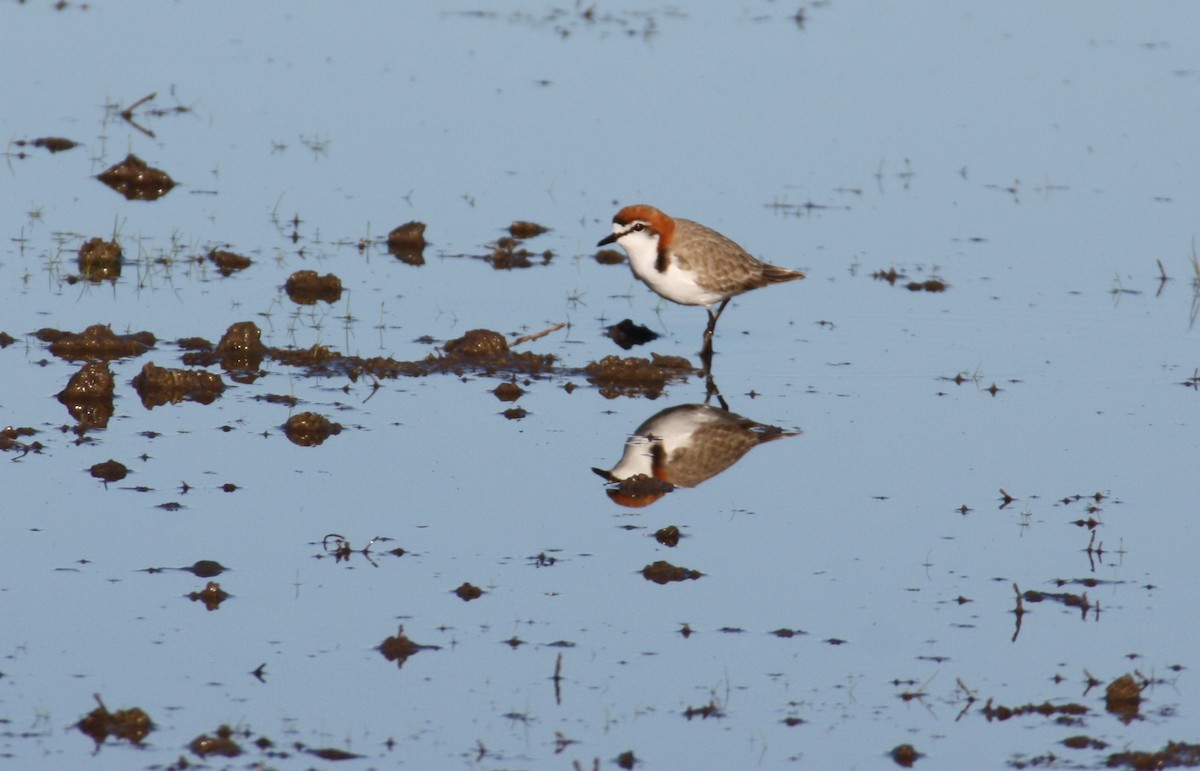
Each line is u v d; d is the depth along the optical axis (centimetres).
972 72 2809
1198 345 1683
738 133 2442
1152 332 1722
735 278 1638
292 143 2319
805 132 2459
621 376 1556
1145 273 1922
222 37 2858
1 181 2083
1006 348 1670
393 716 920
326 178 2181
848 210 2133
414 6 3141
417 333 1655
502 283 1842
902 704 956
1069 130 2505
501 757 879
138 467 1267
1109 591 1114
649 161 2297
